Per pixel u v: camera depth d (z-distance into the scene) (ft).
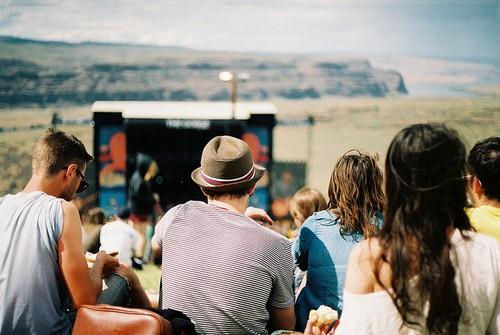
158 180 44.52
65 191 10.42
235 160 9.93
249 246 9.57
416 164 6.77
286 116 117.50
